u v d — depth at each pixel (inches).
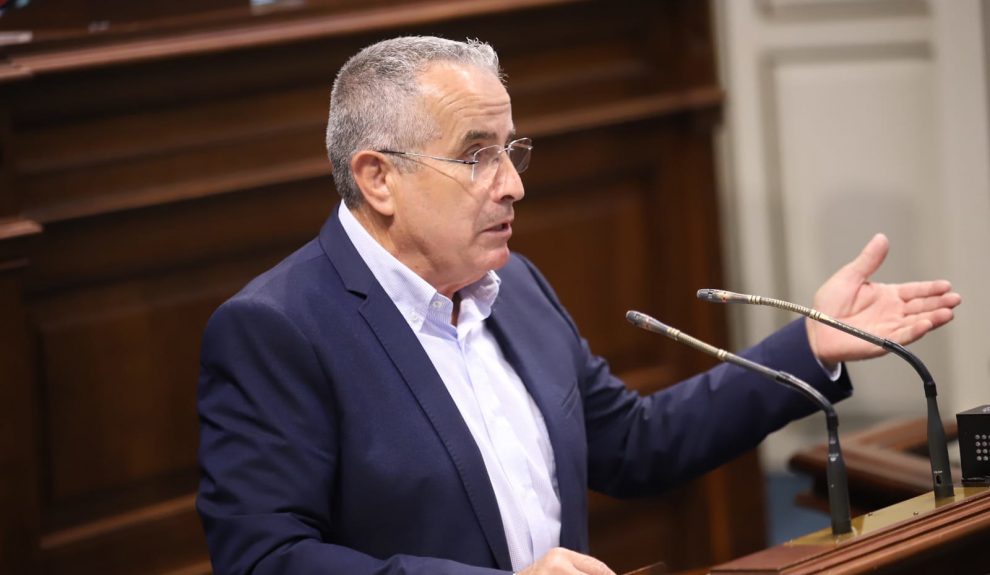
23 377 418.0
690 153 557.9
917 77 666.2
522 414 311.7
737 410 328.5
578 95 533.6
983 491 280.2
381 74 298.7
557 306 346.3
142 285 458.6
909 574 257.3
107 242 447.8
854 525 270.8
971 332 644.1
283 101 474.6
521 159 307.1
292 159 476.7
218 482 285.4
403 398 293.1
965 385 651.5
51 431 442.3
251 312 292.2
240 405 289.7
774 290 714.8
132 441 458.6
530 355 321.1
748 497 570.3
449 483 289.7
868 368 692.7
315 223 486.0
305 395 289.4
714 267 564.7
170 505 464.8
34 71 419.2
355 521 289.9
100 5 451.2
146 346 459.8
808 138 696.4
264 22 461.7
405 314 302.8
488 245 299.1
